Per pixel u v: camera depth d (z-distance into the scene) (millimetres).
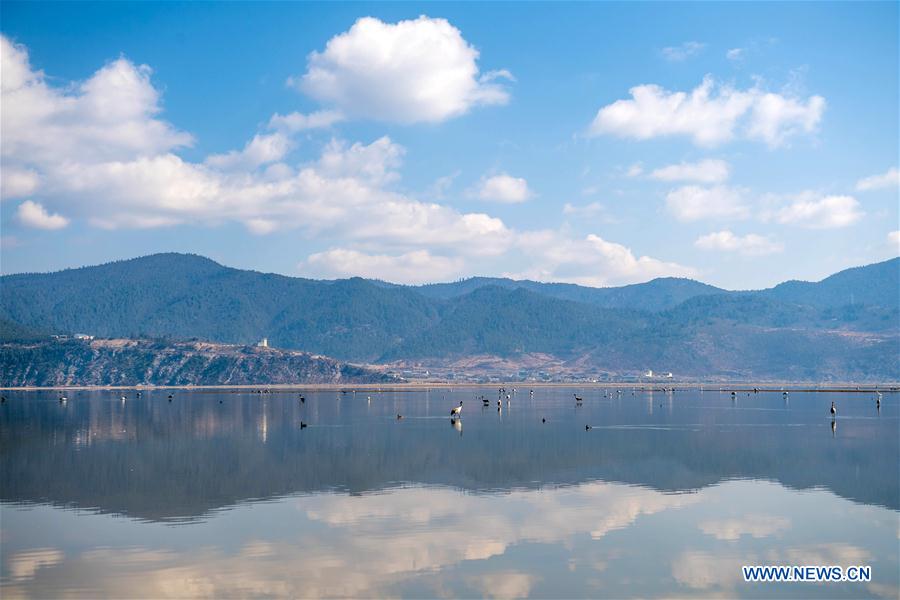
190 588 36000
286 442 89312
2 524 46812
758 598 34969
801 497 53781
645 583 36594
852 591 35875
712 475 62938
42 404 190875
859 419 123938
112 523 46938
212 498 54281
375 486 58625
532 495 54719
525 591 35781
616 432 100000
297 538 43531
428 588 36062
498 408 156500
